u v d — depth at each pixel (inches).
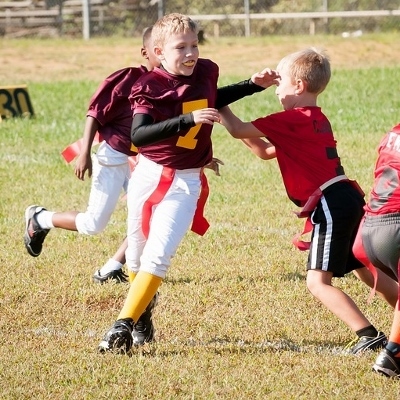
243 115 1913.1
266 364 635.5
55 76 2775.6
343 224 649.0
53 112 2032.5
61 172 1376.7
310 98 674.2
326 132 670.5
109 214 814.5
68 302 791.1
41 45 3555.6
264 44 3341.5
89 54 3272.6
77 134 1742.1
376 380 605.3
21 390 590.2
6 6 3993.6
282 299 786.2
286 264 897.5
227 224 1059.9
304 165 663.1
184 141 647.8
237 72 2701.8
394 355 607.8
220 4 3988.7
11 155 1529.3
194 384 598.5
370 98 2128.4
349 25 3814.0
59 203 1179.3
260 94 2240.4
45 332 713.6
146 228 668.7
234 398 577.3
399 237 604.4
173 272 871.7
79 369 625.6
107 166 807.1
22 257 925.8
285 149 666.2
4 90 1958.7
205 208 1136.8
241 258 919.7
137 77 805.2
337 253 647.8
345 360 641.0
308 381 602.5
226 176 1328.7
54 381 604.7
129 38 3764.8
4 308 768.9
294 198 679.7
